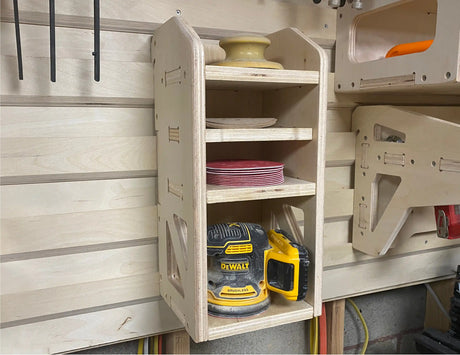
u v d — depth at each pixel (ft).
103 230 3.42
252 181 3.00
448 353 4.05
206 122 2.97
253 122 3.00
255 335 4.64
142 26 3.36
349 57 3.85
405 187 3.66
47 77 3.09
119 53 3.33
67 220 3.30
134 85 3.36
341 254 4.37
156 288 3.67
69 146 3.22
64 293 3.36
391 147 3.79
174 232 3.11
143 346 3.97
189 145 2.68
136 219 3.51
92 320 3.50
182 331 3.97
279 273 3.07
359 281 4.54
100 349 3.94
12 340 3.27
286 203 3.56
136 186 3.51
